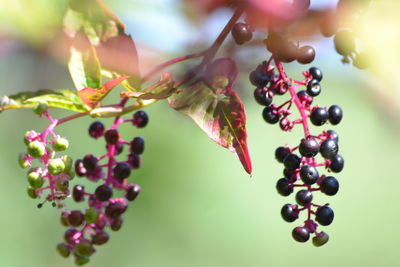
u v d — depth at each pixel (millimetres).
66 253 781
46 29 742
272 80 764
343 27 774
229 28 761
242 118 744
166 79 744
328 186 755
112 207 779
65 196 750
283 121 762
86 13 760
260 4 753
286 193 763
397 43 774
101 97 752
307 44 776
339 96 1299
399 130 801
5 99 753
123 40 768
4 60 861
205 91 751
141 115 809
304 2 754
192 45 816
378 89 796
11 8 729
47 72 878
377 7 770
